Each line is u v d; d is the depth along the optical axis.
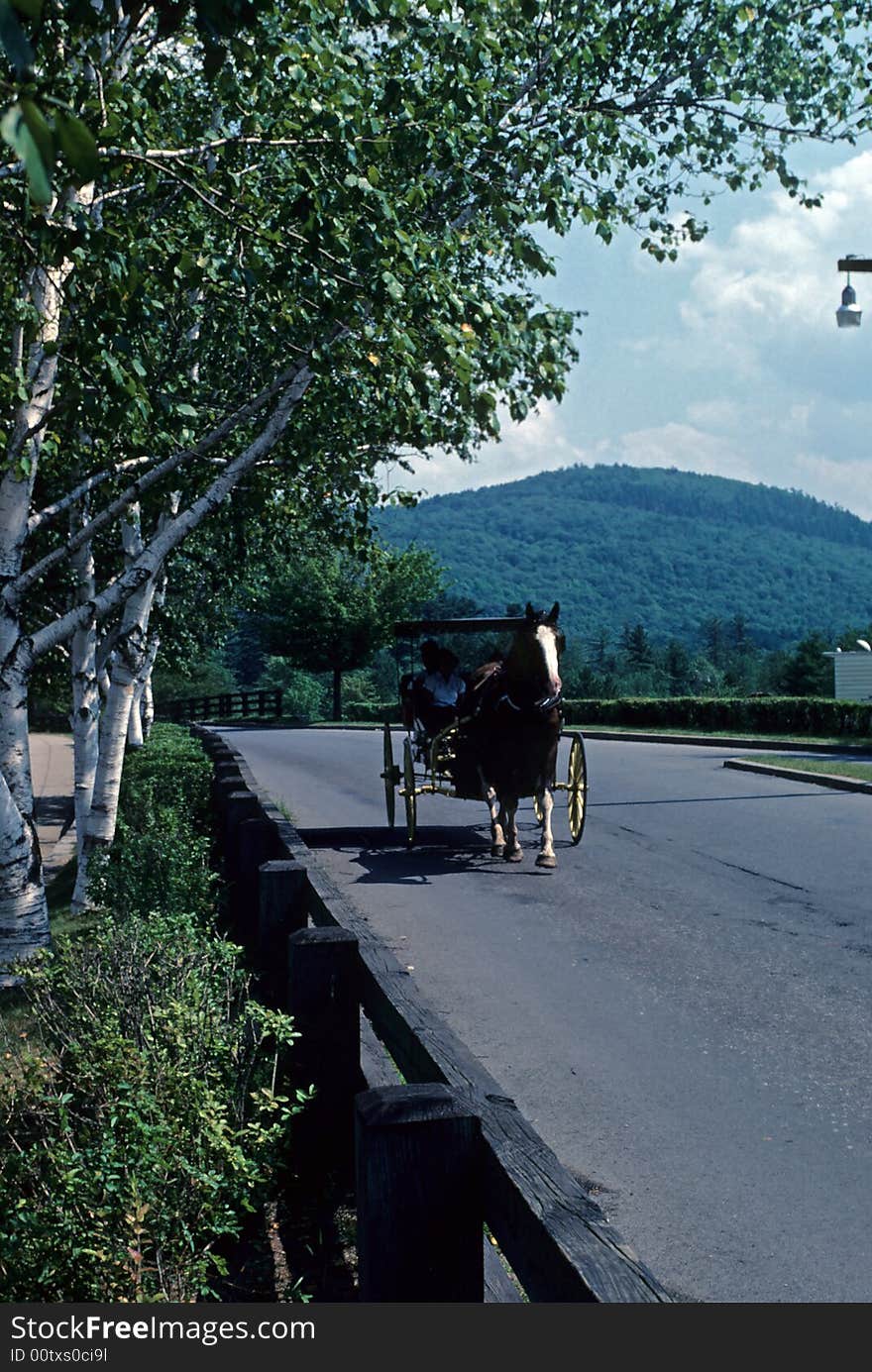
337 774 23.95
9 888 9.48
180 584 21.14
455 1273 2.77
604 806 16.89
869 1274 3.84
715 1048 6.15
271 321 10.20
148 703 33.50
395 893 10.55
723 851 12.62
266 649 60.69
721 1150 4.87
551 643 11.20
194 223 8.94
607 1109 5.34
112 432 9.77
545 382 11.06
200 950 5.77
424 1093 2.85
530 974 7.69
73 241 7.07
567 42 12.23
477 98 9.35
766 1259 3.96
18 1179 3.68
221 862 11.18
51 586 14.94
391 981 4.15
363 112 8.18
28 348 9.34
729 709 34.00
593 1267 2.12
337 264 8.47
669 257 14.97
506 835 12.18
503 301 10.84
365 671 82.38
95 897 9.79
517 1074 5.82
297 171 8.11
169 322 11.15
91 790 14.45
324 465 12.30
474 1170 2.79
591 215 11.09
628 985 7.39
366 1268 2.76
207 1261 3.71
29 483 9.65
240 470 10.77
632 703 37.56
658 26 13.20
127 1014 4.79
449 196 10.91
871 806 16.14
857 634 81.31
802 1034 6.32
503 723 11.37
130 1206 3.44
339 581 58.38
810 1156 4.79
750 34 13.58
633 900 10.02
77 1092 4.29
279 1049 5.04
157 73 7.82
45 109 1.76
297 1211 4.54
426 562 59.75
